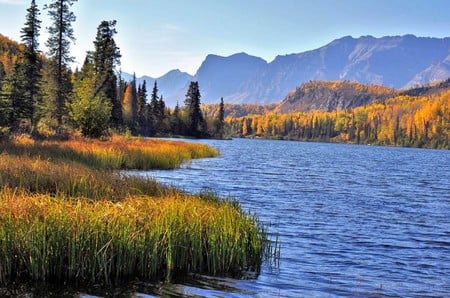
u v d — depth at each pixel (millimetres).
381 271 10492
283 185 28516
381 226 16094
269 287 8836
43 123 47938
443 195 27266
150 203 10828
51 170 15875
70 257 8500
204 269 9578
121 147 34375
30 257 8297
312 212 18312
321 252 11867
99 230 8773
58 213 8992
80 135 45812
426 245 13438
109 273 8680
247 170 38906
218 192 23156
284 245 12391
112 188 14273
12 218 8680
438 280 9992
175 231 9398
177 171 33156
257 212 17594
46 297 7652
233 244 9820
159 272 9148
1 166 15672
